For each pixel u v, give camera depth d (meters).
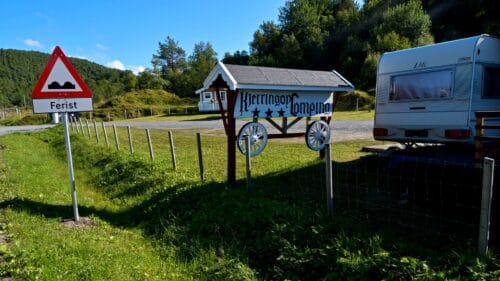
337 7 98.56
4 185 8.12
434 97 8.55
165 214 6.59
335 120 25.22
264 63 75.19
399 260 3.78
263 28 91.56
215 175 9.36
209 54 108.62
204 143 17.05
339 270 3.95
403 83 9.26
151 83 93.00
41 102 5.91
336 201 6.59
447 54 8.24
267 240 4.86
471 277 3.43
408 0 68.88
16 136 21.25
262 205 5.77
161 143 17.83
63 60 6.05
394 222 5.49
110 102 58.09
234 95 7.91
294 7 87.94
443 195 6.65
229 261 4.62
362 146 13.06
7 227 5.47
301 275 4.18
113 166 10.62
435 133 8.59
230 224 5.55
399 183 7.57
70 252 4.67
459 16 64.50
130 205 7.76
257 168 10.09
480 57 7.85
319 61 72.31
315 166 9.73
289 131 20.00
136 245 5.61
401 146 11.26
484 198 3.75
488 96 8.10
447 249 4.36
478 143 5.69
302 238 4.73
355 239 4.40
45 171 10.81
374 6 76.19
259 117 8.50
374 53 52.47
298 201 6.55
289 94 9.01
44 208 6.88
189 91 90.06
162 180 8.52
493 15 58.41
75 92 6.18
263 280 4.27
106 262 4.55
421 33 59.88
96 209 7.43
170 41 109.31
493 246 4.45
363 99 36.34
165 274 4.59
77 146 15.94
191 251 5.14
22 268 4.02
